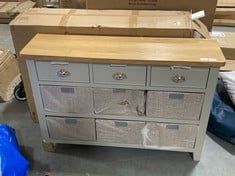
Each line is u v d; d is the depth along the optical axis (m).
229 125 1.77
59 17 1.64
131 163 1.70
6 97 2.28
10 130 1.58
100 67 1.37
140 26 1.51
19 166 1.35
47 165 1.69
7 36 3.22
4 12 3.41
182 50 1.37
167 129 1.57
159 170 1.65
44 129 1.68
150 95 1.44
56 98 1.53
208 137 1.88
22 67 1.76
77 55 1.33
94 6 1.80
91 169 1.67
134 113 1.53
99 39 1.50
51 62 1.38
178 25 1.51
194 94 1.40
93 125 1.61
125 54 1.34
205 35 1.52
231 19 3.21
